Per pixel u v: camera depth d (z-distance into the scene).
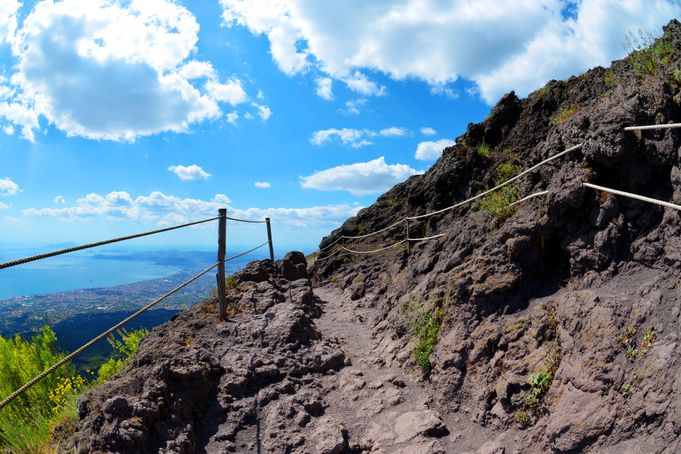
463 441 4.74
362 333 8.39
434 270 7.52
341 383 6.14
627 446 3.54
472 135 12.85
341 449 4.82
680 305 3.90
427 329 6.25
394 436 4.93
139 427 4.47
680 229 4.38
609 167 5.23
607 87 7.92
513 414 4.68
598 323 4.33
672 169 4.58
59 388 7.02
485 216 7.17
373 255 14.44
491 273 5.80
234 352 6.50
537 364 4.73
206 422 5.24
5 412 6.42
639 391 3.69
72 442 4.54
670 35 6.20
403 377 6.04
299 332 7.09
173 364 5.48
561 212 5.50
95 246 3.44
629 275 4.71
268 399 5.64
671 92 5.05
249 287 9.22
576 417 3.96
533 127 11.26
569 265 5.42
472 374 5.29
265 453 4.85
